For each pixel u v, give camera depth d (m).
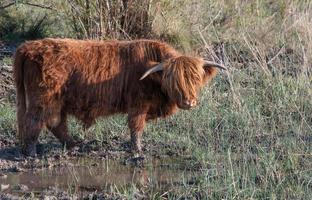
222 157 28.77
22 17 44.62
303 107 33.78
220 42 43.19
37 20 44.56
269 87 35.81
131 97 29.23
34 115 28.53
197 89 29.05
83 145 30.70
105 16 41.22
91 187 26.05
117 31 41.34
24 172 27.69
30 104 28.53
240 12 46.09
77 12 41.50
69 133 31.02
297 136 30.25
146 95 29.22
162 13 42.75
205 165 27.39
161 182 26.47
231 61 40.00
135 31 42.25
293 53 40.59
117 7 41.28
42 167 28.20
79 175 27.42
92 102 28.98
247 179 25.39
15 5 44.06
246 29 43.62
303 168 27.02
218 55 41.38
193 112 33.09
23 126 28.80
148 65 28.56
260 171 26.70
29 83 28.41
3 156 29.23
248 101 34.25
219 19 45.25
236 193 24.20
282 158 28.16
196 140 30.77
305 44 40.72
